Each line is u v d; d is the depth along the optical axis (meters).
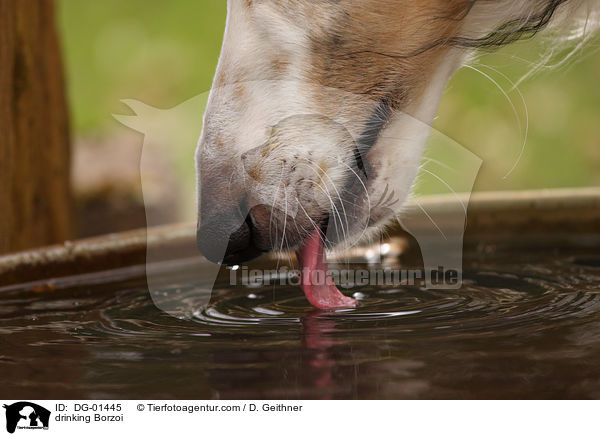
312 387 2.42
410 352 2.72
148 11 12.13
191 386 2.46
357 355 2.71
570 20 3.92
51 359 2.79
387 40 3.35
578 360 2.59
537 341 2.81
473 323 3.08
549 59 4.05
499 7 3.53
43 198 5.50
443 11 3.38
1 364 2.75
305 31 3.29
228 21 3.40
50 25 5.62
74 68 11.11
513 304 3.38
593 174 8.91
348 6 3.29
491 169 8.95
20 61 5.20
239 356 2.75
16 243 5.12
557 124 9.39
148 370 2.63
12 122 5.07
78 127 9.65
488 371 2.51
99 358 2.78
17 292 3.96
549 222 4.87
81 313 3.52
